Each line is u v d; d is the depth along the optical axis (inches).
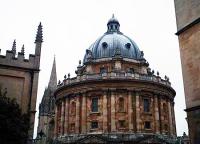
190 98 904.9
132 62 2642.7
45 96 4037.9
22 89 1261.1
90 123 2299.5
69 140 2282.2
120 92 2341.3
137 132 2229.3
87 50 2883.9
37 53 1343.5
